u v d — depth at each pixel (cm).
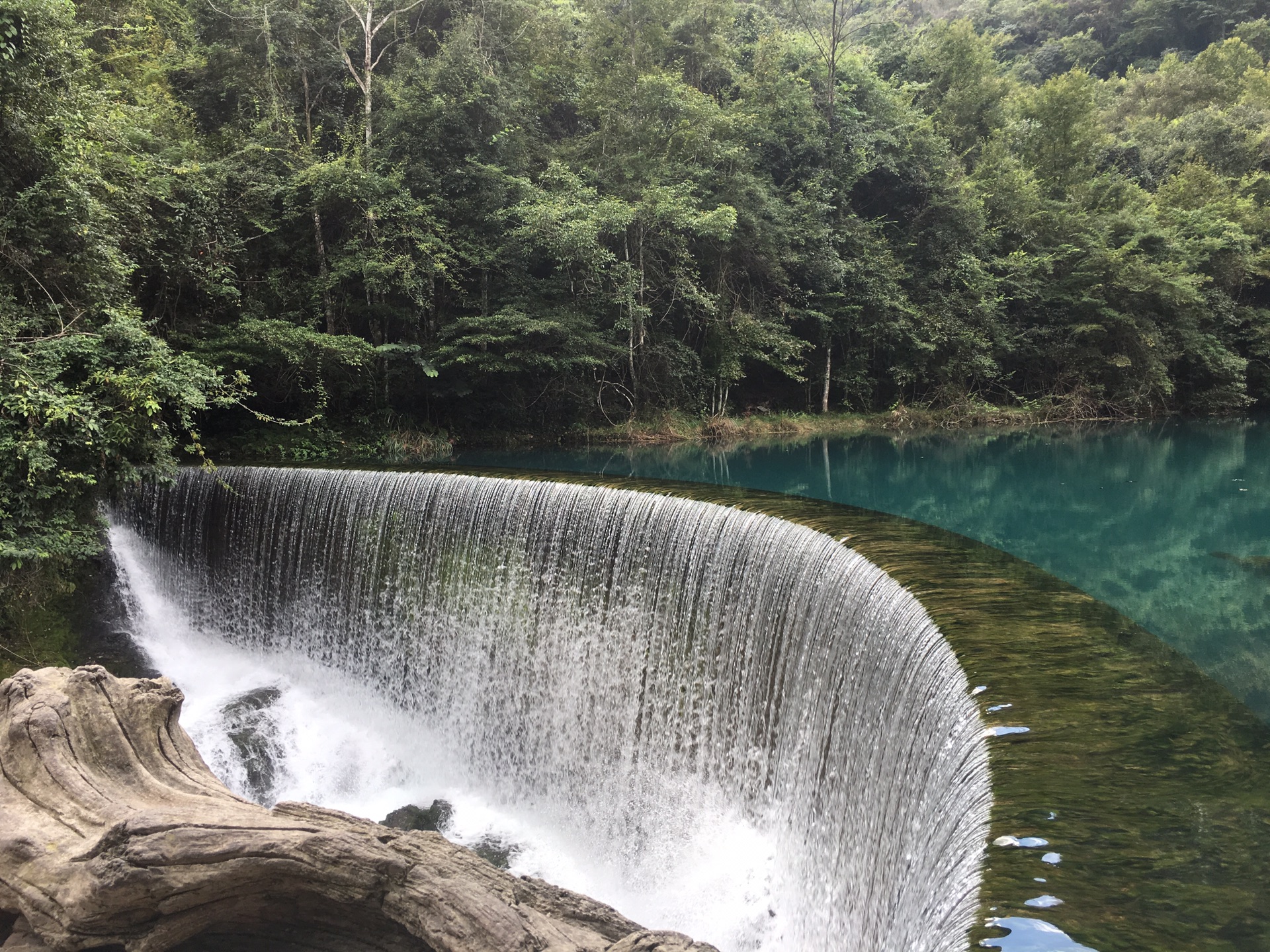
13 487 1122
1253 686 877
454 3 2641
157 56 2233
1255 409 3697
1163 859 360
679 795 1010
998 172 3581
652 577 1068
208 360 1848
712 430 2711
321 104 2503
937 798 513
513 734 1209
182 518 1434
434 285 2280
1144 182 4269
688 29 3091
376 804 1193
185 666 1376
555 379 2495
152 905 437
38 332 1192
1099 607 699
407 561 1309
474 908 412
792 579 895
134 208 1588
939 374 3158
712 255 2780
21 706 531
